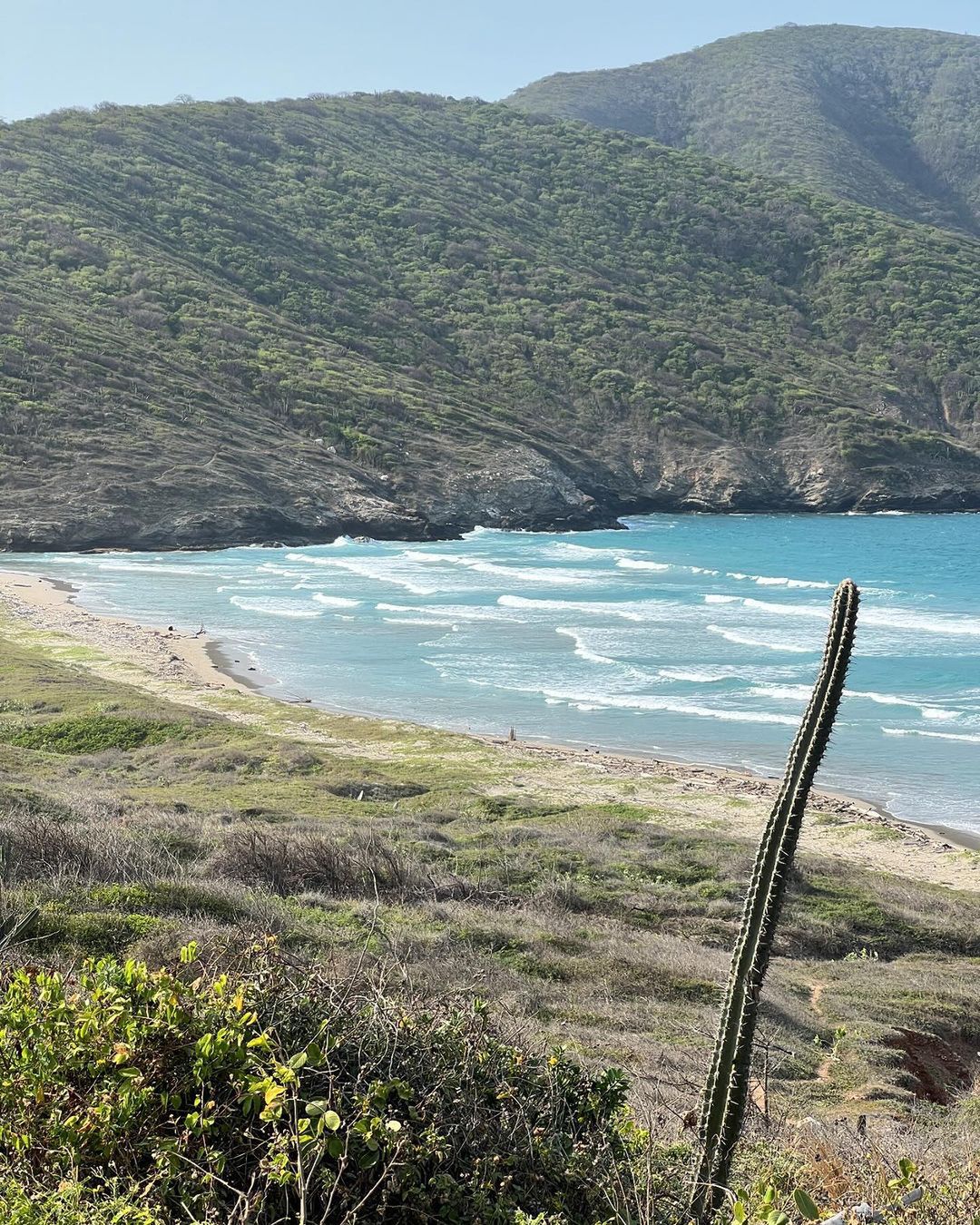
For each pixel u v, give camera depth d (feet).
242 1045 12.03
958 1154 19.54
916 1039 39.14
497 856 61.72
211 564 266.57
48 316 378.94
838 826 86.94
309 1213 11.00
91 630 173.47
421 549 299.99
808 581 233.96
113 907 32.55
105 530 293.02
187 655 158.51
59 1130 11.04
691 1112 16.14
